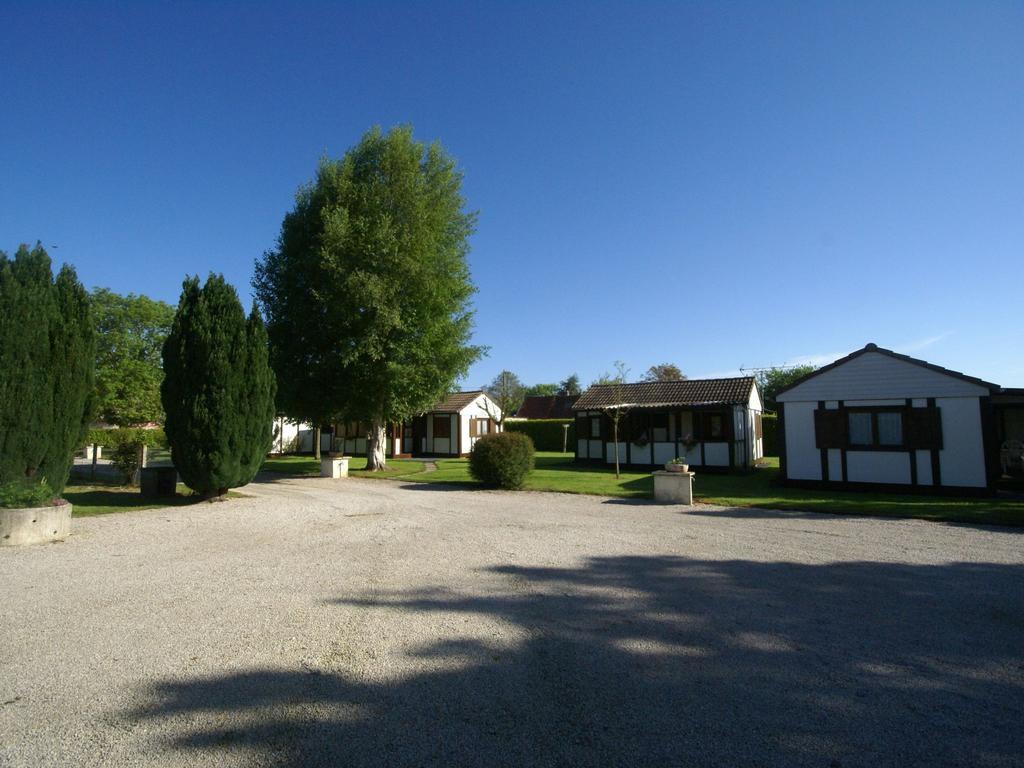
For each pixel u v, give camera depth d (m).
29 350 10.82
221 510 12.59
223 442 13.41
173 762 3.14
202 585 6.54
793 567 7.26
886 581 6.60
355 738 3.37
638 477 19.83
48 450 11.09
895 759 3.15
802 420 16.52
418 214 22.30
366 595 6.12
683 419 24.58
